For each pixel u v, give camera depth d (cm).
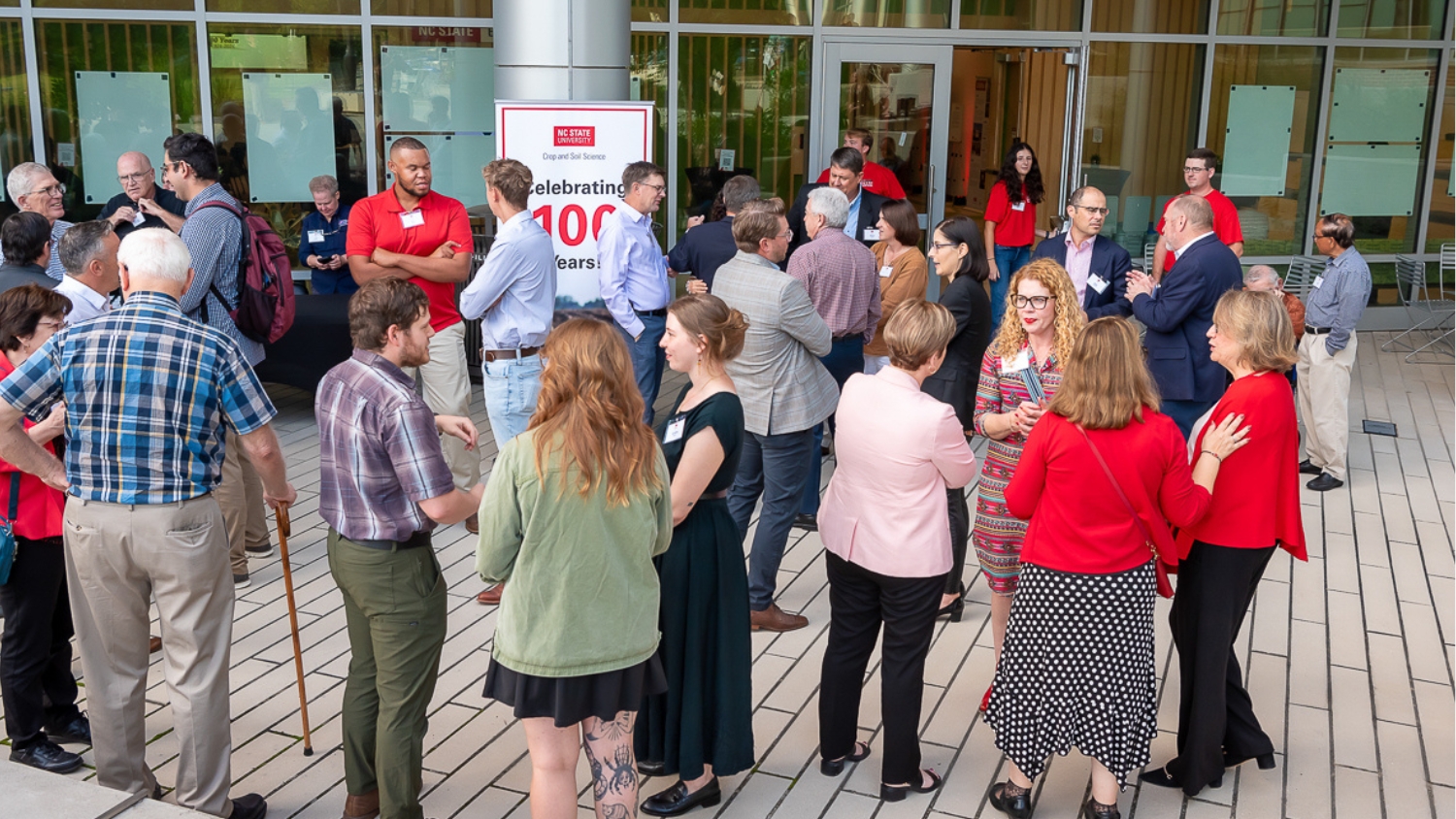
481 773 354
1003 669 331
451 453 524
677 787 335
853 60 951
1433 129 1085
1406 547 568
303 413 770
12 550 322
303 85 862
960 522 456
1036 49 1015
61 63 836
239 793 339
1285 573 531
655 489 279
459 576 504
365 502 295
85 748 362
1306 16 1034
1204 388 510
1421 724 397
